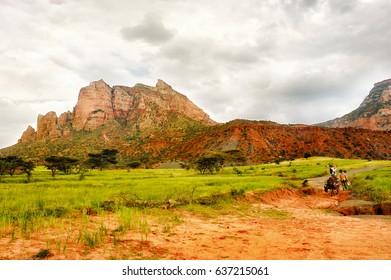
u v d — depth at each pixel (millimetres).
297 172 62656
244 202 18938
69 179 51875
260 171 72062
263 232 10719
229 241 9266
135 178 53156
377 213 16078
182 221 12070
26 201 14844
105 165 121125
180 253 7797
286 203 21172
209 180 38031
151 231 9875
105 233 8961
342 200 21875
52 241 7836
